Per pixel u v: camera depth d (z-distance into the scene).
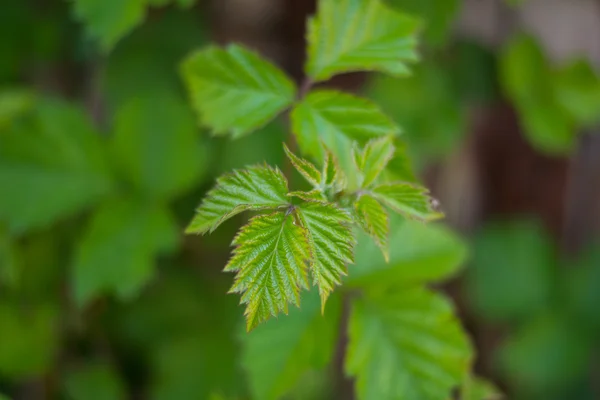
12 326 0.53
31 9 0.56
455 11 0.53
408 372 0.45
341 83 0.60
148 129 0.52
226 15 0.59
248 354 0.45
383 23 0.44
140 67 0.55
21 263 0.53
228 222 0.54
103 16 0.48
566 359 0.60
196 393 0.54
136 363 0.56
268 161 0.53
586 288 0.60
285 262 0.38
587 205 0.66
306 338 0.45
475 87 0.58
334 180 0.39
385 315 0.45
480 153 0.63
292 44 0.61
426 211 0.40
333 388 0.58
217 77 0.44
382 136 0.41
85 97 0.57
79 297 0.50
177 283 0.55
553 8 0.62
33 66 0.57
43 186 0.51
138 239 0.51
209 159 0.53
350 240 0.39
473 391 0.47
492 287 0.60
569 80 0.57
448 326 0.45
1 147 0.51
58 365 0.54
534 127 0.57
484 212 0.65
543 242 0.61
